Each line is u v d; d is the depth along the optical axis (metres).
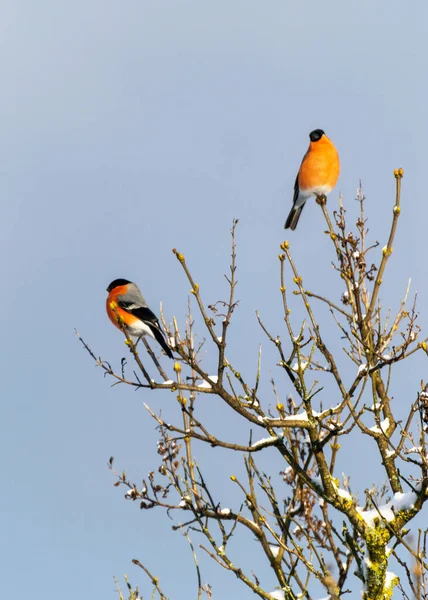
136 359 10.56
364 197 11.18
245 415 10.84
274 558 10.77
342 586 10.36
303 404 10.95
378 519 10.80
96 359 10.54
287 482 11.39
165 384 10.59
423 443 10.31
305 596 10.30
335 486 11.01
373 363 11.05
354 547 10.64
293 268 11.12
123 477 11.01
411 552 9.26
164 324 10.52
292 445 11.28
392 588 10.68
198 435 10.71
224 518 10.80
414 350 10.58
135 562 10.58
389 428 11.41
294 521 10.48
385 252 11.27
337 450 11.28
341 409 10.98
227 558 10.53
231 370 11.09
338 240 11.12
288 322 10.94
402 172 11.21
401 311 11.03
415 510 10.70
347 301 11.56
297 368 11.02
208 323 10.49
